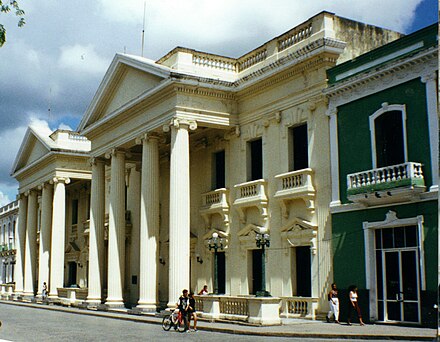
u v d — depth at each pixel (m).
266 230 23.91
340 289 20.31
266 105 24.47
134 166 34.03
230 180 26.28
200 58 26.53
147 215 26.25
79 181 40.97
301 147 23.19
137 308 25.77
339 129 21.14
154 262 26.08
